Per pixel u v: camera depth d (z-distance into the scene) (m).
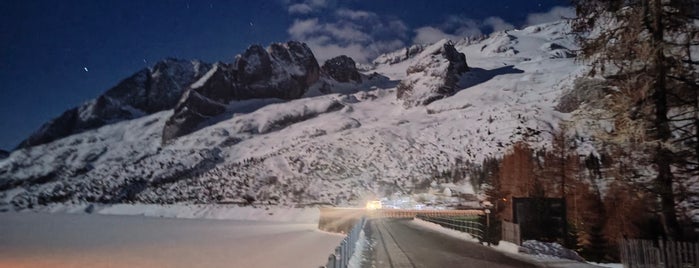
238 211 128.50
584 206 32.50
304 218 108.06
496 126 159.50
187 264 30.58
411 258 22.39
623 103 15.68
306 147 184.62
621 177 17.38
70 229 78.94
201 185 172.00
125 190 188.75
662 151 15.78
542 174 44.47
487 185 76.19
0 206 199.00
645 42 15.48
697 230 18.69
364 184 142.38
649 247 16.55
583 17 16.80
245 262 30.42
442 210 93.38
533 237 28.55
